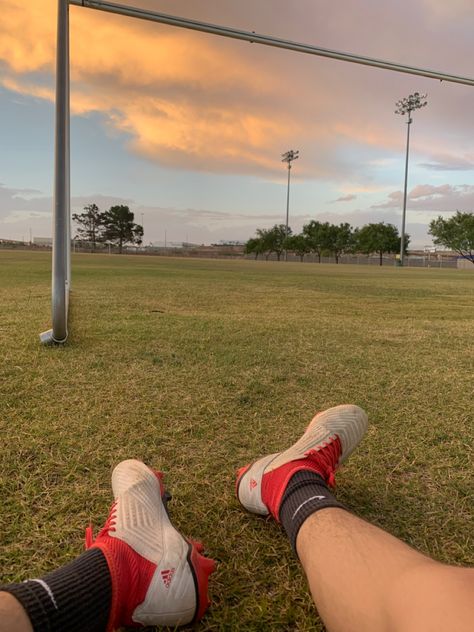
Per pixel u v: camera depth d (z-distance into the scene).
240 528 0.97
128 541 0.71
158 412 1.63
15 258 19.80
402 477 1.22
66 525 0.96
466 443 1.44
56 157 2.44
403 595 0.54
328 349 2.77
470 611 0.47
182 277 10.52
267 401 1.80
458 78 4.34
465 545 0.93
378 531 0.69
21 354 2.38
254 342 2.90
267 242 58.09
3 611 0.53
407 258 51.22
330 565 0.64
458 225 41.09
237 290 7.20
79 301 4.95
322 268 24.91
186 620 0.70
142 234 76.75
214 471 1.22
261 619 0.74
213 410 1.68
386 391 1.96
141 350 2.56
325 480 0.96
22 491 1.09
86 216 72.88
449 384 2.07
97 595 0.62
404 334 3.40
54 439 1.38
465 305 5.93
